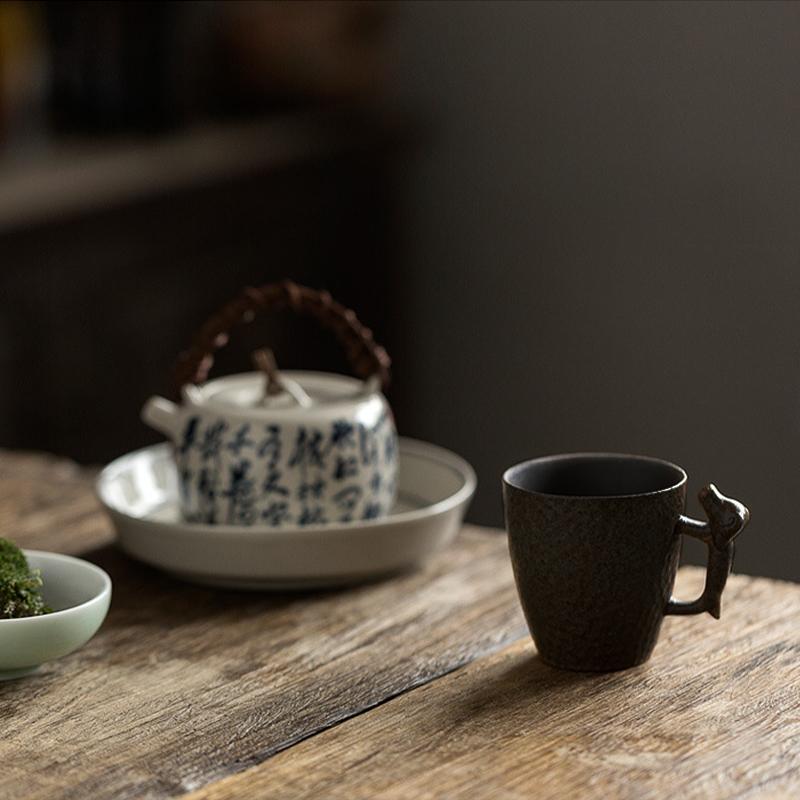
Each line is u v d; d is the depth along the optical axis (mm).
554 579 1007
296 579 1209
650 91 3262
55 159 2881
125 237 2881
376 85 3545
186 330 3078
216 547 1197
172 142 3088
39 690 1018
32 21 3010
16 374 2709
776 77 3096
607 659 1022
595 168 3369
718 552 1007
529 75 3414
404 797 842
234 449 1254
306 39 3447
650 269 3330
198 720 963
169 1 3141
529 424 3559
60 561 1098
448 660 1064
